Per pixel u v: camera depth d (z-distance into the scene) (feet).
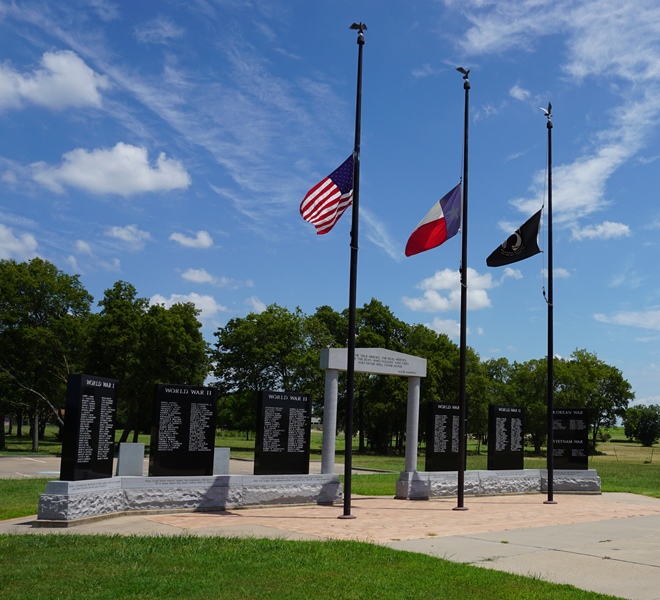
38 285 182.39
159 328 180.55
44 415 194.59
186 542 39.29
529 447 322.34
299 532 45.83
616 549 41.98
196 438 58.18
